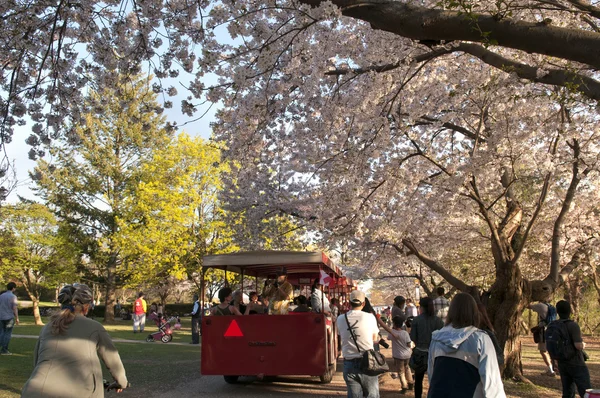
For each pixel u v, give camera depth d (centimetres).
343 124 1189
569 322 838
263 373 1076
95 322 451
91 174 3938
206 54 913
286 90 1014
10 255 3309
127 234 3356
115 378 455
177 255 3288
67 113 1003
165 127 1001
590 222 1767
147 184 3428
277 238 1855
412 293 3584
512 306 1188
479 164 1165
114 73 991
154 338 2236
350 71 1050
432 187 1381
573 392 837
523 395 1052
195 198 3281
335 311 1348
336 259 2406
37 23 953
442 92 1219
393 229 1358
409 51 1016
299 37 935
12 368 1159
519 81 1043
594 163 1227
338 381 1240
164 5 936
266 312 1195
